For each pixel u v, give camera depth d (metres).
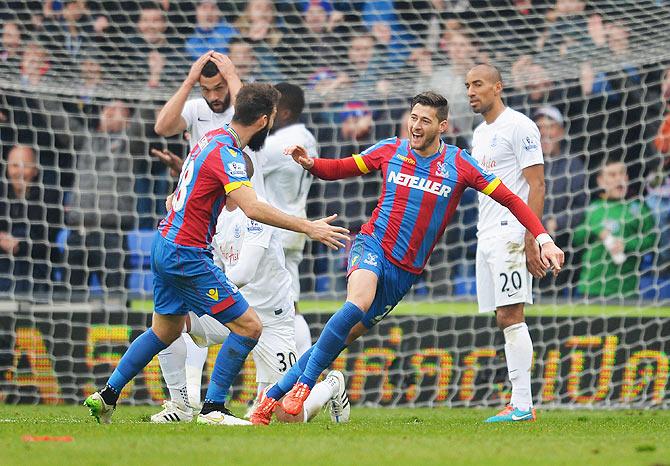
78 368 32.50
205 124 25.41
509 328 23.89
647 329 32.34
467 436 18.39
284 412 22.23
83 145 40.69
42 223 38.16
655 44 37.66
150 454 14.64
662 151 42.00
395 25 41.78
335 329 20.61
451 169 21.61
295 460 14.12
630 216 41.72
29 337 32.53
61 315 32.59
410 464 13.87
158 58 40.59
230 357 20.56
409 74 41.28
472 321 32.75
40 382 32.44
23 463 13.60
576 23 38.81
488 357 32.69
